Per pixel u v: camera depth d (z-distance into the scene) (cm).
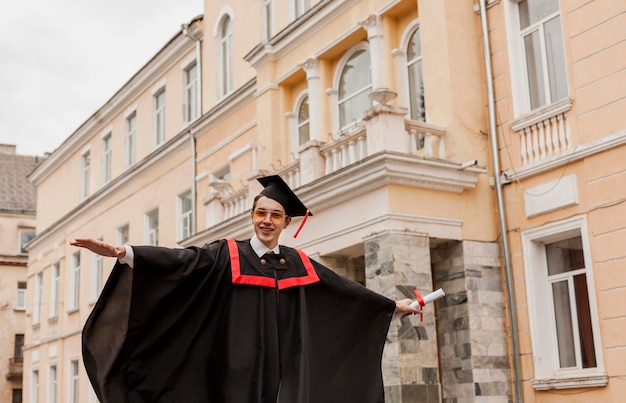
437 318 1205
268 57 1661
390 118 1155
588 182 1083
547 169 1139
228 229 1517
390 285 1102
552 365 1130
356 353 484
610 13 1072
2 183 4247
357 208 1184
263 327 452
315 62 1542
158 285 429
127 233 2506
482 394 1134
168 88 2338
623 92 1047
